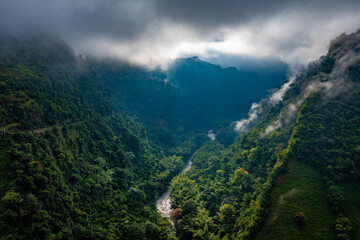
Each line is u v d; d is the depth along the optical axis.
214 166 187.50
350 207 89.88
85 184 108.56
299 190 99.69
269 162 131.50
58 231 79.38
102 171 125.62
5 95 103.19
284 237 84.81
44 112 114.88
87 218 95.38
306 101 138.62
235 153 182.88
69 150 116.56
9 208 68.19
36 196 77.31
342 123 118.25
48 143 102.31
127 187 136.50
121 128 197.12
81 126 144.50
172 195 157.50
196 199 146.62
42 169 83.81
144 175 170.12
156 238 110.81
